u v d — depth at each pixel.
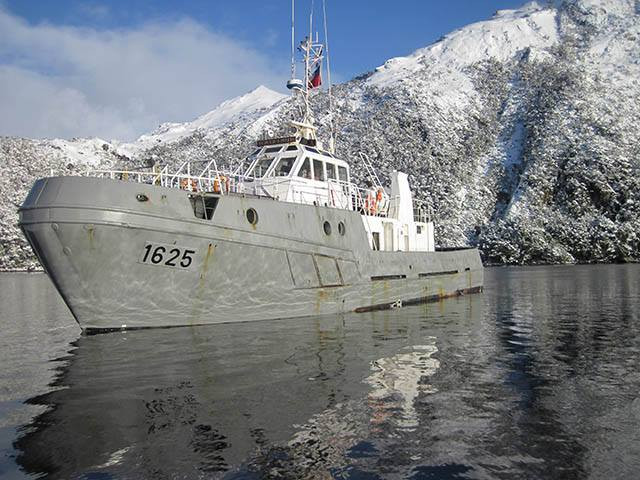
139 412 7.62
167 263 13.30
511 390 8.67
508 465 5.90
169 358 10.89
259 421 7.22
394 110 166.00
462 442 6.51
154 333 13.46
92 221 12.15
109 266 12.73
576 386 8.92
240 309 14.99
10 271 109.25
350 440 6.57
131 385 9.02
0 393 8.74
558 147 126.88
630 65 164.00
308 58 20.92
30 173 185.12
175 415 7.48
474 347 12.41
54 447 6.42
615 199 109.06
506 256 98.31
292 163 17.86
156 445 6.45
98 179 12.43
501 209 130.25
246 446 6.41
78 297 12.93
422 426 7.01
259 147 19.23
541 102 156.62
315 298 16.70
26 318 21.61
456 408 7.74
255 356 11.08
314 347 12.09
